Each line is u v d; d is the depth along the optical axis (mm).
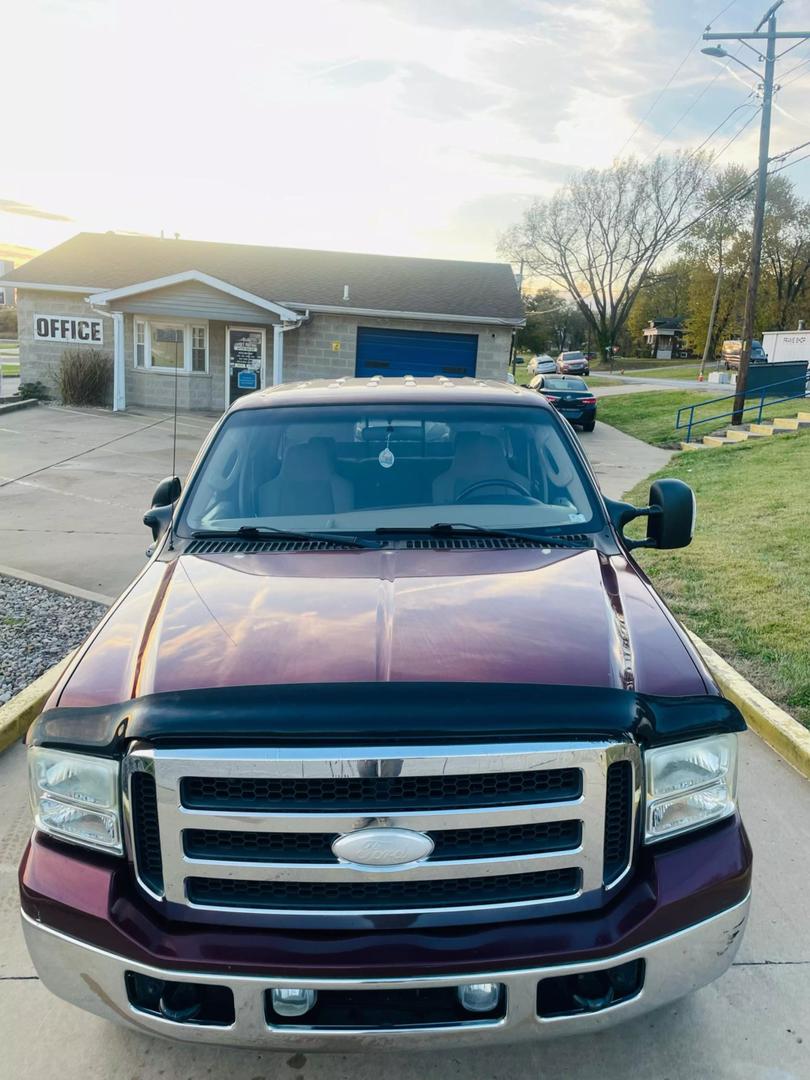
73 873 2137
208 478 3490
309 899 2045
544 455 3586
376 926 2021
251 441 3613
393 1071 2484
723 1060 2504
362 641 2314
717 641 5781
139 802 2076
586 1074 2463
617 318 73125
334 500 3379
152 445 15891
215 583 2779
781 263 73562
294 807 2002
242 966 1987
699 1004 2715
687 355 94000
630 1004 2104
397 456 3543
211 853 2041
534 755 1997
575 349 101062
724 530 9297
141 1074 2471
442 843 2027
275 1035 2029
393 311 21422
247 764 1976
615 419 28156
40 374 22094
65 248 24156
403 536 3203
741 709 4793
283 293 22094
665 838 2182
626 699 2105
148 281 20250
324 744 1981
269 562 2969
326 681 2105
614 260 70750
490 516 3320
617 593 2730
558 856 2041
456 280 24344
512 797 2029
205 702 2047
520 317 21547
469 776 2008
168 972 2010
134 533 9219
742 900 2184
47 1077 2457
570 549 3119
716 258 75688
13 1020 2658
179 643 2369
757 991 2764
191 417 20594
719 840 2211
